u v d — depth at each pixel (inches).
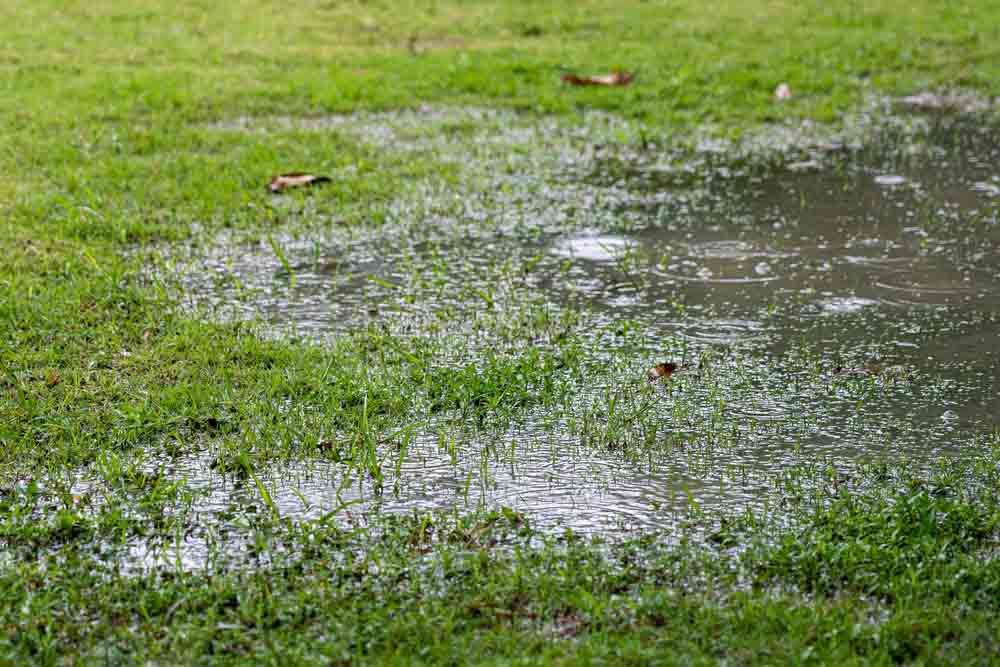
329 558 172.6
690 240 325.7
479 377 231.5
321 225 335.0
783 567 167.9
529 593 162.6
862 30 653.9
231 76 522.9
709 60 569.9
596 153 421.7
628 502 190.1
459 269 300.8
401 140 433.4
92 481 196.1
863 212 351.9
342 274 296.5
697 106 492.7
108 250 308.0
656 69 547.8
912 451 205.5
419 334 257.8
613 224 340.2
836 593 163.6
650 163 409.4
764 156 420.2
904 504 179.5
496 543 177.2
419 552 174.2
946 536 175.3
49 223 325.1
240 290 282.8
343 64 557.0
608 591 163.8
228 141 418.9
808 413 221.0
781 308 274.4
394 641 151.3
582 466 202.1
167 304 271.9
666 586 165.0
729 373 238.5
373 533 180.4
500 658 145.2
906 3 736.3
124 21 634.2
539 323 263.1
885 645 147.9
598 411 221.8
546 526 182.7
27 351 244.1
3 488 193.5
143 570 170.2
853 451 205.9
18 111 446.6
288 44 599.2
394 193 366.0
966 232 331.9
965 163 410.6
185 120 450.6
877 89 530.9
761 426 216.1
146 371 236.4
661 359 245.4
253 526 181.8
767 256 311.7
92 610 160.6
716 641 150.4
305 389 228.7
